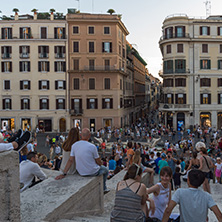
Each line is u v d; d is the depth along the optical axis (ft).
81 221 18.76
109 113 190.29
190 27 189.26
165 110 193.47
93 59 188.03
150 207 20.84
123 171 42.04
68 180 22.40
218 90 190.90
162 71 209.56
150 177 42.96
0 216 12.81
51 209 17.39
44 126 188.34
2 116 187.32
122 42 205.57
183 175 54.19
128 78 233.76
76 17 185.06
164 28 194.39
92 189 22.93
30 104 186.91
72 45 186.70
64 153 23.99
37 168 24.58
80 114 187.21
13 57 185.88
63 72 186.91
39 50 185.57
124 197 15.98
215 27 188.75
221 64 190.39
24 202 18.52
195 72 189.98
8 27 184.96
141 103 317.01
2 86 187.01
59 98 187.52
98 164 23.88
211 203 15.84
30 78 186.29
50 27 185.68
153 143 124.26
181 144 109.09
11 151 13.28
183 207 15.94
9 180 13.05
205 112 191.42
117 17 187.62
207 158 37.96
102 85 189.06
